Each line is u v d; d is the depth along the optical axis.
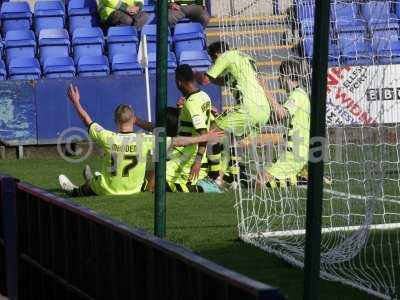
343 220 19.58
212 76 24.48
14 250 14.90
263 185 22.59
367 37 21.97
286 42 23.97
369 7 21.95
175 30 40.34
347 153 23.56
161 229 15.34
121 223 10.80
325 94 10.61
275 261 16.16
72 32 41.50
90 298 11.77
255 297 7.02
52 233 13.30
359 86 22.23
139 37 40.41
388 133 22.98
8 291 15.02
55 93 34.66
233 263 16.08
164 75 15.20
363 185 21.66
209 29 41.97
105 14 41.19
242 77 24.23
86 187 24.42
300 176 24.59
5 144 34.72
